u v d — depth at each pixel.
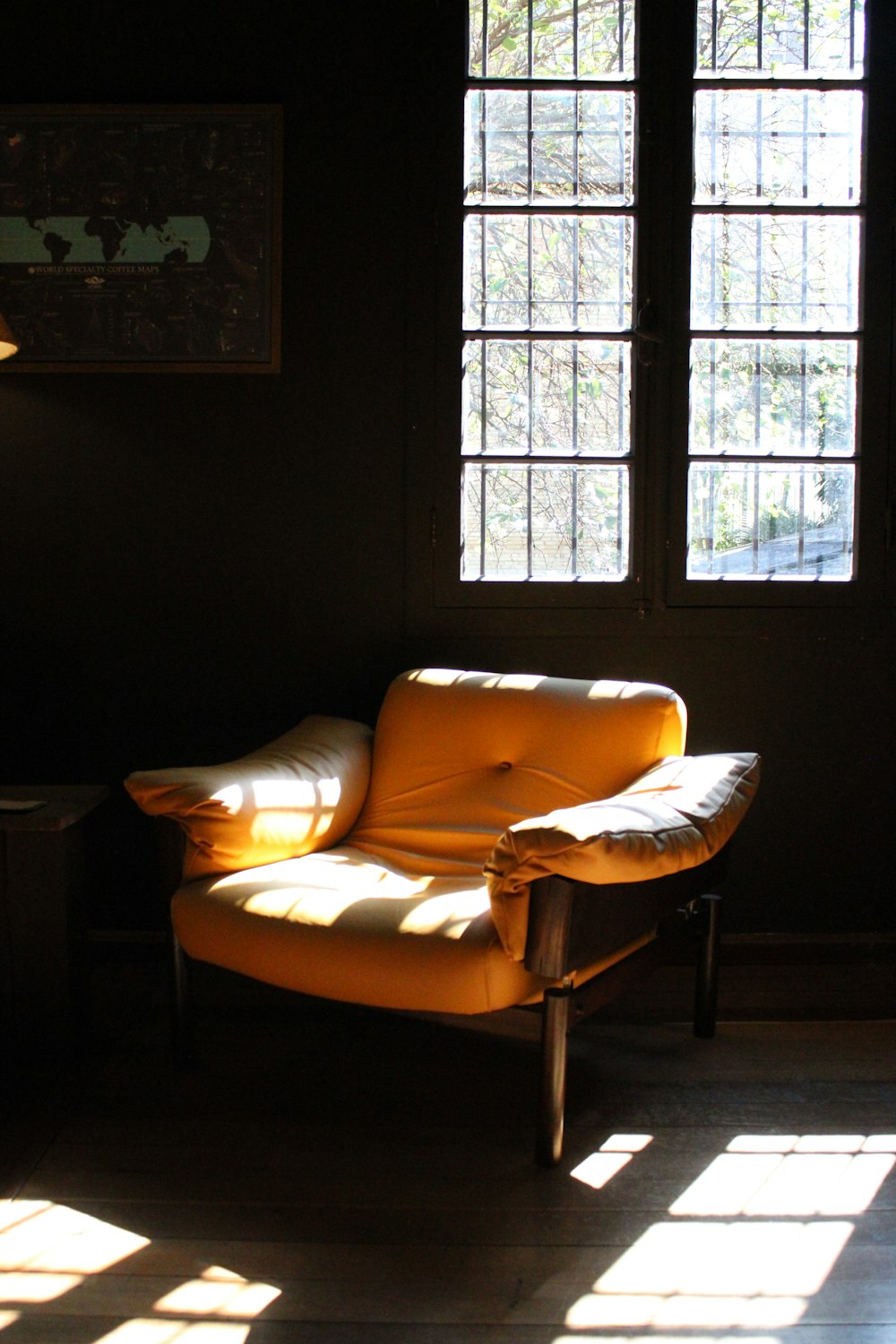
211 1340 1.54
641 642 3.10
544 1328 1.58
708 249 3.05
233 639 3.12
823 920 3.15
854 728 3.12
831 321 3.07
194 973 2.96
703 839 2.13
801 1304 1.64
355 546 3.10
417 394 3.06
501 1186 1.94
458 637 3.11
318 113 3.04
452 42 3.01
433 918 2.00
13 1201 1.88
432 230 3.04
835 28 3.04
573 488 3.10
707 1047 2.53
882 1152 2.07
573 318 3.08
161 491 3.10
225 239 3.04
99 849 3.16
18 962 2.41
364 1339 1.55
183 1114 2.19
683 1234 1.81
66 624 3.12
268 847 2.35
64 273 3.05
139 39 3.04
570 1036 2.59
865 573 3.08
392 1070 2.40
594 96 3.04
